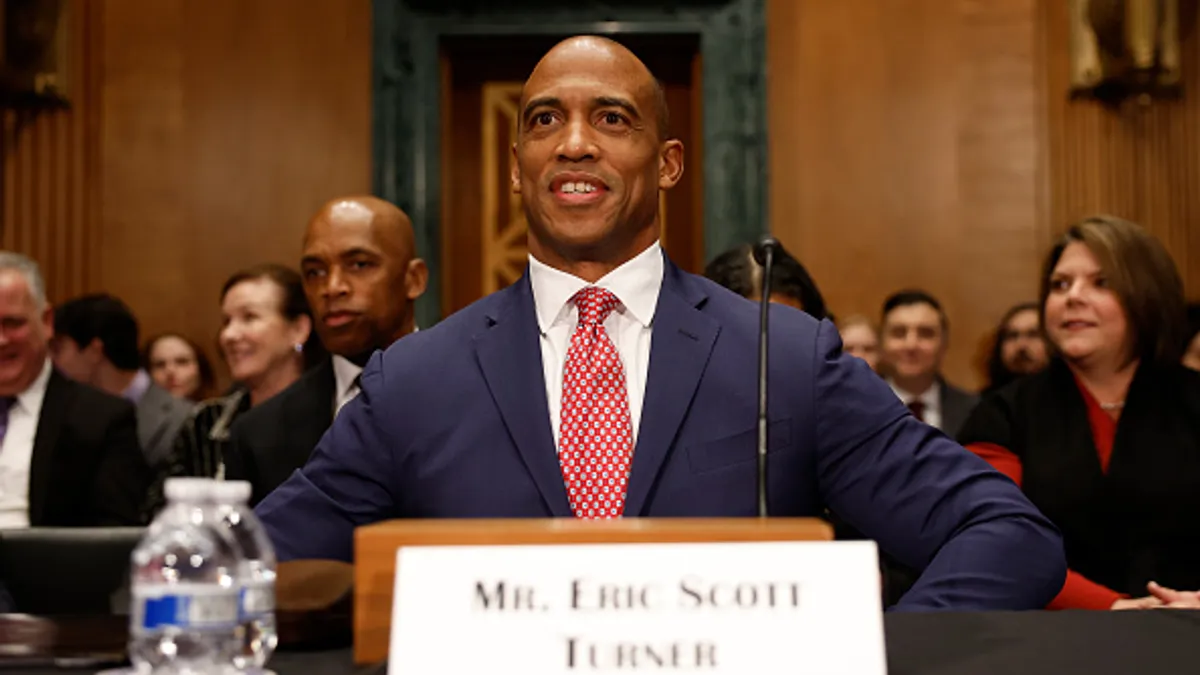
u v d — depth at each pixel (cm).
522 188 169
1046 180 558
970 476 157
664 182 175
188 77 574
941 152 565
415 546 99
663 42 575
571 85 163
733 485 157
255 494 286
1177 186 537
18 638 115
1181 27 537
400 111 568
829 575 93
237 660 104
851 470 161
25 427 352
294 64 575
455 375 165
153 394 468
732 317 170
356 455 163
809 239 565
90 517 350
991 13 567
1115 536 254
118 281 566
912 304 445
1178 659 101
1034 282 558
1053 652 104
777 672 91
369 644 104
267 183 572
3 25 534
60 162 553
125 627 121
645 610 92
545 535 96
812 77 570
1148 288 257
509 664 91
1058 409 268
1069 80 552
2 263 351
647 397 161
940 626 115
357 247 292
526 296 171
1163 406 258
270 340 353
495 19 568
